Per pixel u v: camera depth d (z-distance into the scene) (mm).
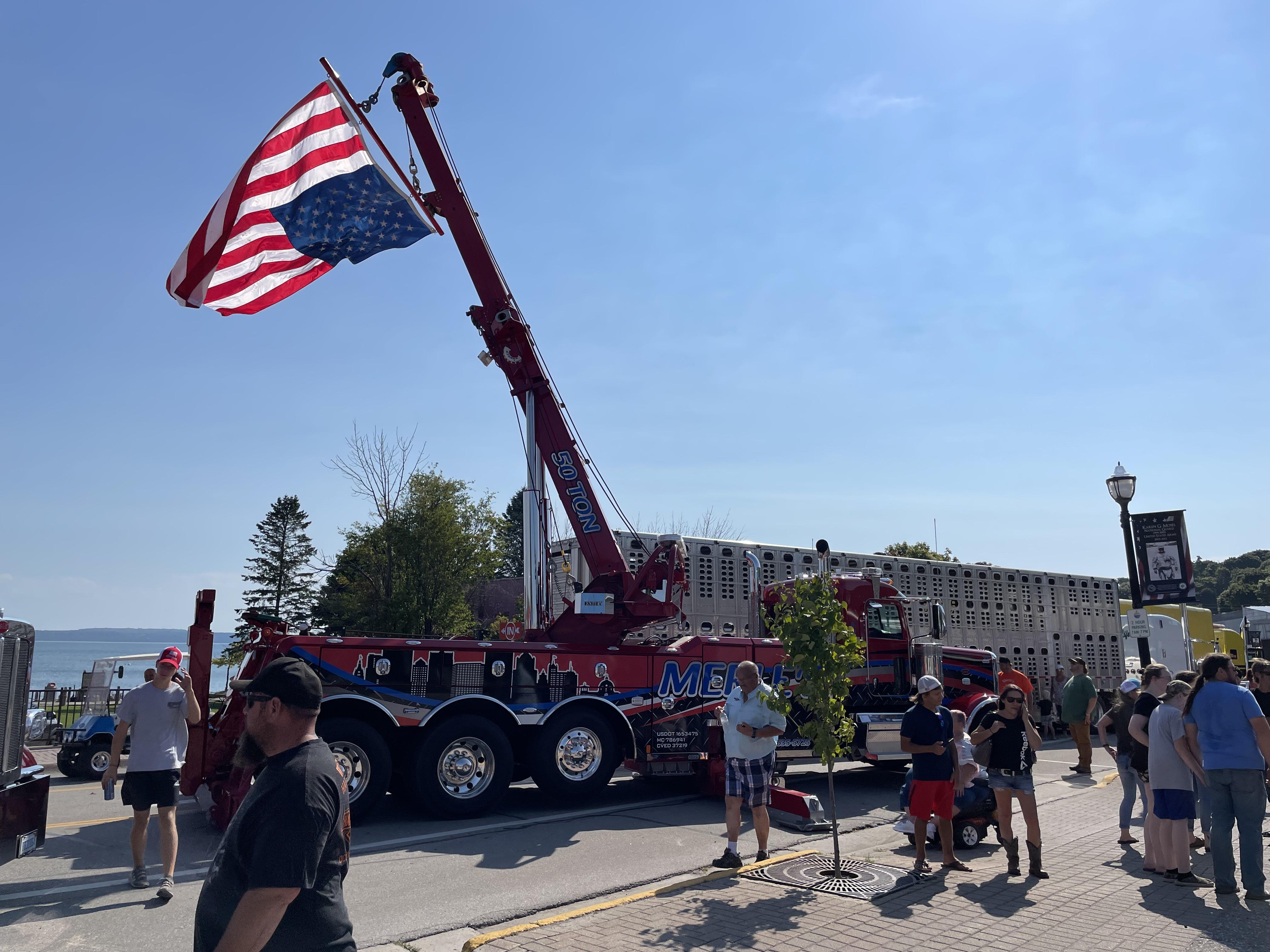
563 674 10922
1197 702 7188
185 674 7199
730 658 11992
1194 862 8211
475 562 28547
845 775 14523
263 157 9914
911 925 6090
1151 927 6047
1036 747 7754
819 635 7883
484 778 10258
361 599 28328
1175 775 7430
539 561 12359
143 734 6965
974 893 6988
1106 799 12023
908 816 8977
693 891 6980
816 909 6477
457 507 28391
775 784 11922
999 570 22578
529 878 7539
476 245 12469
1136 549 15805
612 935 5855
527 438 12555
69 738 14406
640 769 11664
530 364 12664
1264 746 6742
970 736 8391
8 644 6922
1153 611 29094
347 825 2895
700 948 5605
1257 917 6320
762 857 7996
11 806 6879
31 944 5809
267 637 9703
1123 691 9148
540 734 10711
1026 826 9641
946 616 14133
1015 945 5656
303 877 2553
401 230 10500
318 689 2869
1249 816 6832
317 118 10211
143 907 6605
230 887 2646
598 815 10422
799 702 8398
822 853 8430
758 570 14609
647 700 11367
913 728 7750
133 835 7000
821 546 13047
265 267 10672
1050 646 23219
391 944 5855
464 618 27875
